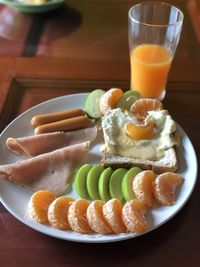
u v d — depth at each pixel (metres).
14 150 0.35
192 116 0.38
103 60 0.46
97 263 0.26
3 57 0.46
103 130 0.35
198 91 0.41
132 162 0.32
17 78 0.43
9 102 0.40
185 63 0.45
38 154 0.35
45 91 0.41
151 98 0.40
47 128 0.36
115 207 0.27
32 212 0.28
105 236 0.26
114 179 0.30
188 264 0.26
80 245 0.27
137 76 0.41
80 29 0.52
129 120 0.34
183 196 0.29
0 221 0.29
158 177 0.29
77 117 0.37
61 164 0.33
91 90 0.42
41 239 0.27
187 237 0.28
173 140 0.33
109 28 0.52
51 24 0.53
